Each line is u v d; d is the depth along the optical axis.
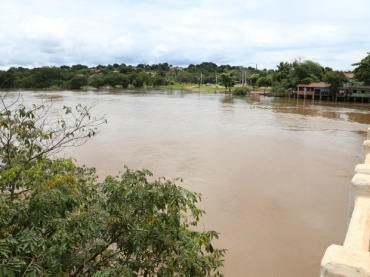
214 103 66.88
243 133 33.47
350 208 4.53
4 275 3.52
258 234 12.62
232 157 23.75
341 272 2.46
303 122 41.25
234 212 14.51
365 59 64.62
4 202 4.60
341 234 12.76
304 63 86.00
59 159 7.21
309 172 20.55
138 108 54.66
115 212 4.77
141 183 5.36
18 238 4.08
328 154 25.06
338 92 71.75
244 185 17.98
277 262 10.90
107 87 121.69
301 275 10.30
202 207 14.95
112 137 29.47
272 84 92.31
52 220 4.63
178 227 5.06
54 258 4.30
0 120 7.11
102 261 4.94
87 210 5.04
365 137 31.83
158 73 149.12
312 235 12.62
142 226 4.91
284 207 15.14
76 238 4.61
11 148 7.20
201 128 36.09
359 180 4.41
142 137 30.03
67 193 5.02
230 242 12.01
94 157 22.77
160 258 5.04
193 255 4.95
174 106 59.59
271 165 21.94
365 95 67.31
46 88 105.94
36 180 5.53
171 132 33.09
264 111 52.78
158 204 4.69
